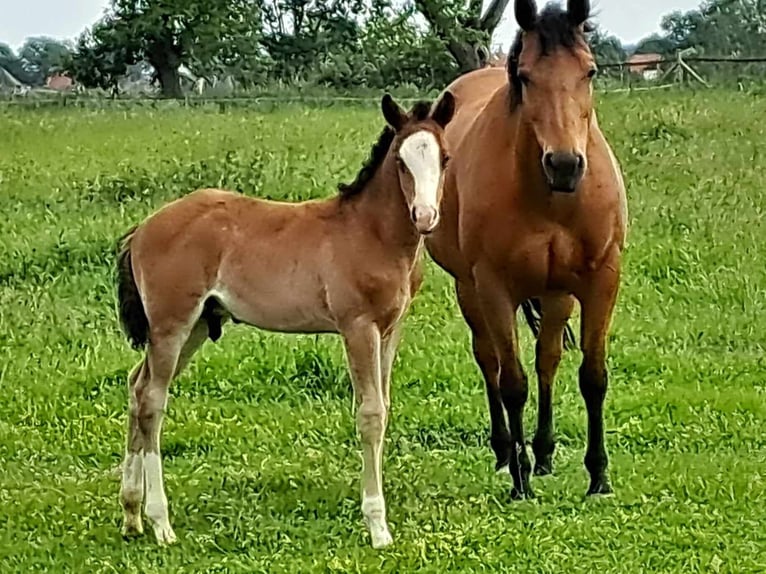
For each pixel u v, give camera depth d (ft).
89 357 21.90
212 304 14.84
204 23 89.25
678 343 22.61
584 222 15.47
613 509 15.33
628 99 49.57
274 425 18.97
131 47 90.33
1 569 13.94
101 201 34.32
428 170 13.74
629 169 36.63
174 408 19.69
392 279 14.30
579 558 13.67
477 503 15.67
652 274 26.55
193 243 14.60
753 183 34.35
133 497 14.85
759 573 13.21
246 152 39.99
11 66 173.06
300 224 14.61
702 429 18.24
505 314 16.05
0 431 18.79
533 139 15.19
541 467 17.06
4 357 22.03
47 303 24.85
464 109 18.30
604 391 16.06
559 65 14.87
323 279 14.38
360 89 69.26
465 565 13.57
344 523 15.07
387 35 70.23
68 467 17.48
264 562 13.85
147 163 39.17
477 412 19.33
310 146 40.88
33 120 52.70
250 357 21.50
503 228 15.65
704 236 28.99
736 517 14.82
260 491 16.30
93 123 51.21
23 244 28.53
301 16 95.30
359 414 14.37
